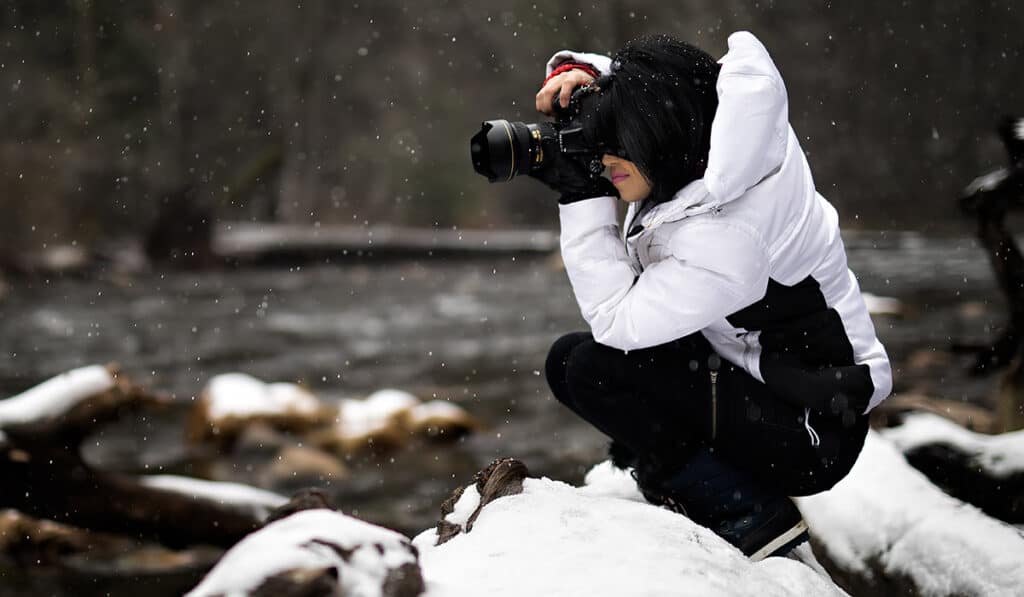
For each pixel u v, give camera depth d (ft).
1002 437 16.76
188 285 95.45
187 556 25.82
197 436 38.52
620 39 140.26
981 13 131.64
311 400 40.45
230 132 120.26
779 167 11.62
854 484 16.35
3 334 65.10
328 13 146.41
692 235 11.41
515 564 9.48
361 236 126.93
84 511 22.79
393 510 30.99
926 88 136.05
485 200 156.35
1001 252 20.08
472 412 43.78
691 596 9.08
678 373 12.25
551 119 13.24
